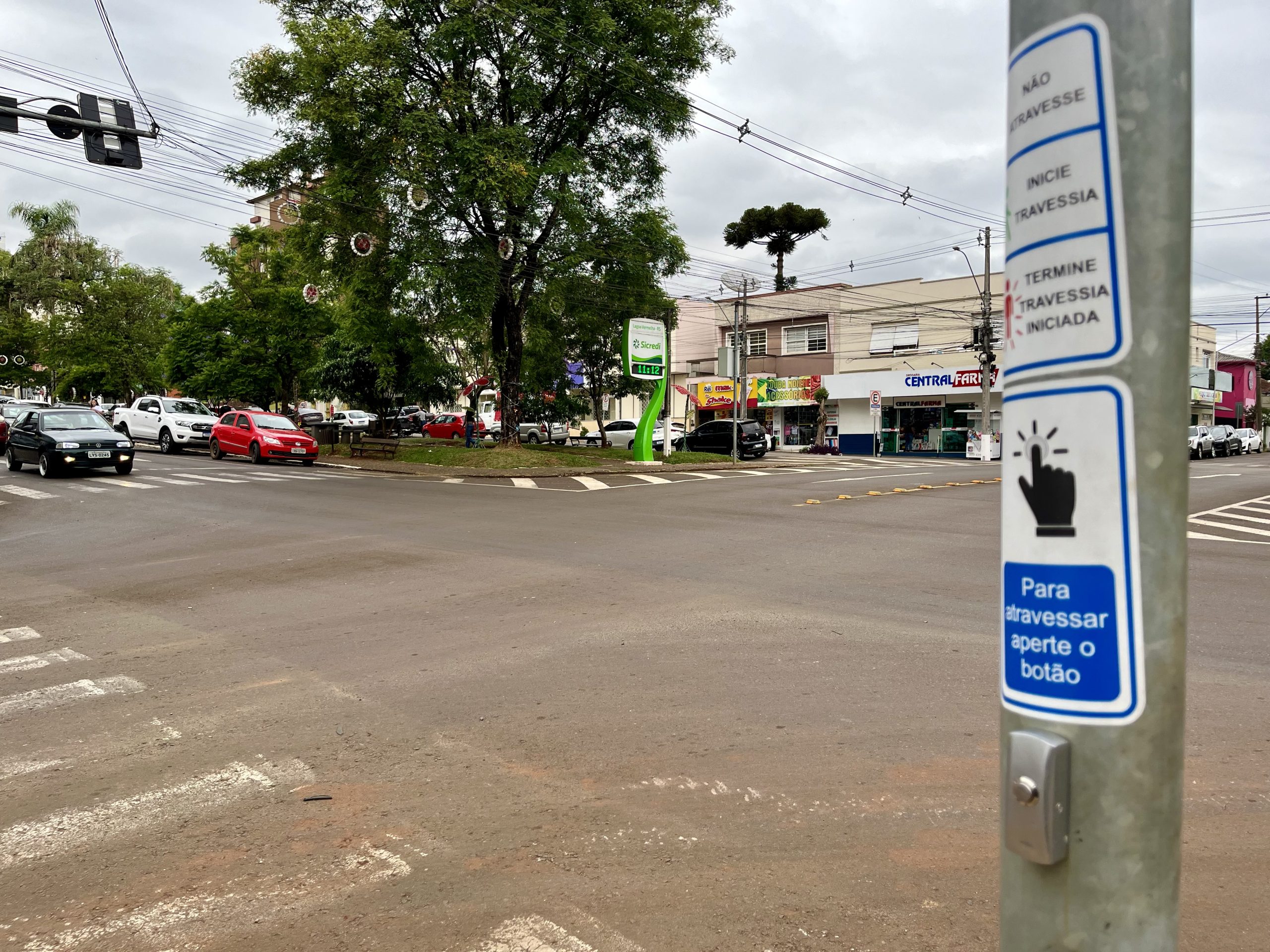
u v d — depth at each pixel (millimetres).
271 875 3494
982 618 7484
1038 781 1239
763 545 11516
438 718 5250
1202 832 3670
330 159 24672
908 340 45188
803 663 6191
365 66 23547
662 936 2990
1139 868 1215
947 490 19000
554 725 5078
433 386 38844
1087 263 1233
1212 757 4449
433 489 19781
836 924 3027
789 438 49969
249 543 12258
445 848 3672
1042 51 1284
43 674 6383
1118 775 1216
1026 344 1309
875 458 40312
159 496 18062
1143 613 1212
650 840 3684
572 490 19719
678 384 57406
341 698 5664
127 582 9883
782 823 3812
